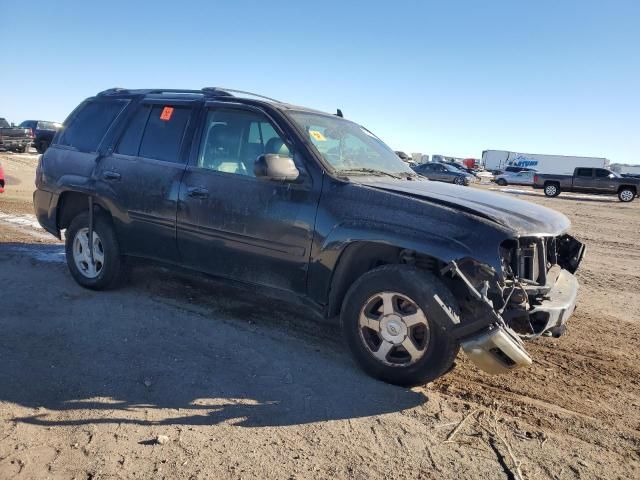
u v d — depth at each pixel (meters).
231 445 2.92
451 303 3.43
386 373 3.69
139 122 5.15
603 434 3.26
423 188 4.10
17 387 3.41
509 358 3.23
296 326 4.79
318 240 3.88
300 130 4.19
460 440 3.10
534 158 58.41
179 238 4.67
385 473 2.75
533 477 2.78
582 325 5.42
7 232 8.27
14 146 27.50
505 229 3.38
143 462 2.72
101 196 5.12
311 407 3.38
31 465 2.64
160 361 3.91
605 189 28.92
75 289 5.45
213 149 4.57
